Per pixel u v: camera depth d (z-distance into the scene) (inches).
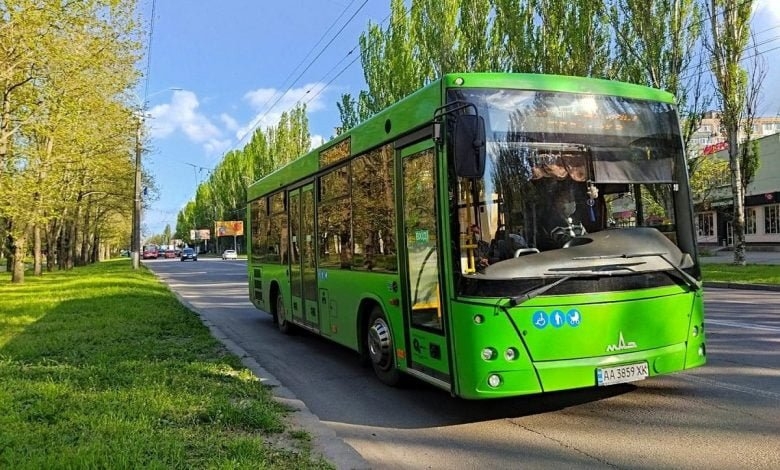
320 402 264.2
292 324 442.6
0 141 674.2
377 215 273.0
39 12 564.1
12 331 453.1
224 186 3558.1
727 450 183.3
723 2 892.6
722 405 227.9
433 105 218.8
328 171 341.4
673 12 894.4
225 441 186.5
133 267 1544.0
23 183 719.1
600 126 217.3
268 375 307.9
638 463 177.2
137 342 391.5
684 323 217.0
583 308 199.9
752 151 990.4
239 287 1047.6
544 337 196.1
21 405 225.5
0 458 165.0
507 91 209.5
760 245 1587.1
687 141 926.4
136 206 1549.0
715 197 1718.8
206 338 410.0
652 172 222.4
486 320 194.4
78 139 794.2
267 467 166.7
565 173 209.3
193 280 1289.4
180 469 159.9
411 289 240.4
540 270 197.8
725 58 905.5
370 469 173.8
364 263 290.5
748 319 434.6
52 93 698.2
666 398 239.8
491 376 193.9
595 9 914.7
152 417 209.5
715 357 308.5
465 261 200.2
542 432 208.8
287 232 426.9
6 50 573.0
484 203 198.5
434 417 234.5
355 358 365.1
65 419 207.0
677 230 224.5
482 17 1060.5
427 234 224.7
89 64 711.1
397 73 1245.1
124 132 1044.5
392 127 254.5
